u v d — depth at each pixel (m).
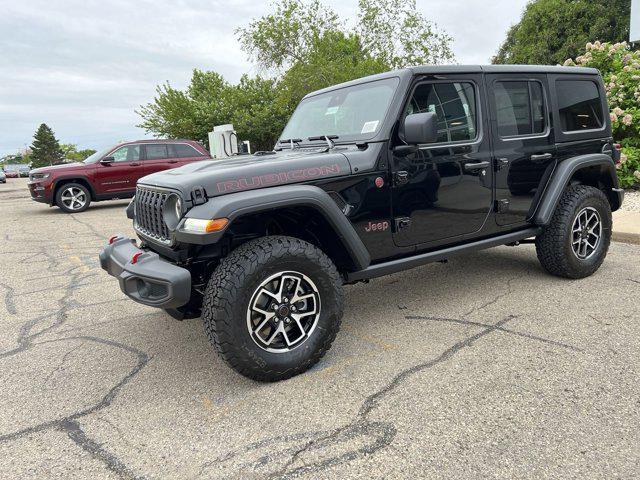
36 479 2.04
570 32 21.23
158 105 25.05
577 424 2.25
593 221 4.42
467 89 3.60
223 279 2.53
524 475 1.93
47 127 102.75
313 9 22.38
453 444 2.15
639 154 8.24
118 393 2.75
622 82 8.56
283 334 2.75
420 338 3.33
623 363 2.82
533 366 2.83
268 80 23.03
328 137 3.51
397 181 3.22
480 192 3.67
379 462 2.05
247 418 2.44
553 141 4.12
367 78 3.58
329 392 2.65
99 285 5.03
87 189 11.60
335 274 2.86
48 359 3.25
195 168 3.00
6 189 27.16
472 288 4.34
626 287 4.17
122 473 2.06
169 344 3.43
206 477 2.01
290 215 3.00
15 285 5.12
